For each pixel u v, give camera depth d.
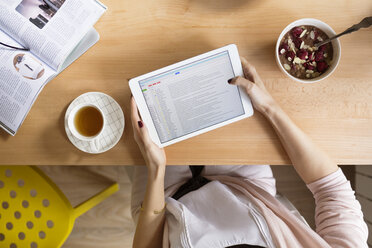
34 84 0.79
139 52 0.82
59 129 0.83
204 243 0.70
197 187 1.00
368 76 0.82
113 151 0.83
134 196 1.07
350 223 0.78
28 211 1.01
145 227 0.86
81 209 1.25
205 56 0.76
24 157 0.83
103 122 0.77
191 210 0.84
